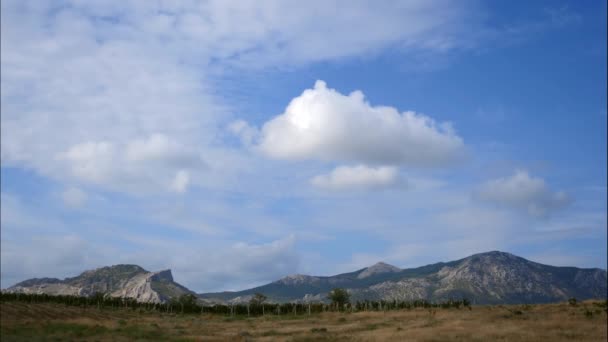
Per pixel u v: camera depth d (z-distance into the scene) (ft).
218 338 207.31
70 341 187.73
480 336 202.28
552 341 187.01
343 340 201.26
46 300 490.90
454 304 464.24
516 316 292.81
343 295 538.88
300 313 507.30
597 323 250.16
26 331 217.36
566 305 361.30
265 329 274.57
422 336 205.26
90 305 522.47
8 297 462.60
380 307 502.79
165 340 199.21
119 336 209.46
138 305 572.51
